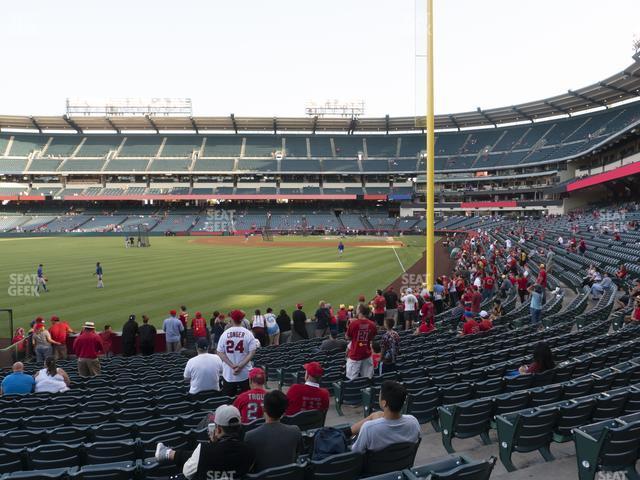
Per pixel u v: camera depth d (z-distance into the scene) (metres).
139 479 5.23
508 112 88.62
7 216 92.25
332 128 104.25
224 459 4.22
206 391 8.95
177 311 24.45
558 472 5.89
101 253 53.16
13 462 5.88
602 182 60.25
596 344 11.61
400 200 97.81
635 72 62.59
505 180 90.62
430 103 23.67
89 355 13.00
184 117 96.50
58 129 102.88
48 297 27.98
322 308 19.16
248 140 105.81
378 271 38.88
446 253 53.16
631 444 5.27
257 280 34.09
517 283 24.27
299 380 10.35
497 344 12.55
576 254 33.56
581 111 88.19
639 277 23.16
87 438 6.90
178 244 67.81
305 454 5.57
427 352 12.54
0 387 12.18
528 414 6.20
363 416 9.18
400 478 4.41
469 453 6.86
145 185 99.62
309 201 103.19
